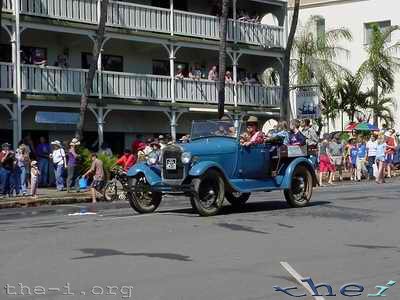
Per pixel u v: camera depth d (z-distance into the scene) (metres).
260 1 37.09
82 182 23.50
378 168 27.88
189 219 14.40
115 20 30.58
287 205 17.31
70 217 15.74
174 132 32.81
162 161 15.02
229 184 15.23
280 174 16.38
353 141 31.16
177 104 32.81
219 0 36.19
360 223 13.69
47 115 28.05
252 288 7.97
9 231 12.98
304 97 26.81
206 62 36.72
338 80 40.78
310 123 25.31
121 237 11.84
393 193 20.92
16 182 21.97
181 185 14.74
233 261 9.61
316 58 39.25
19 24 27.31
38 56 28.67
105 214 16.31
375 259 9.84
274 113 37.44
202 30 34.12
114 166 22.41
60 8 28.80
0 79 26.67
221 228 12.97
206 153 14.97
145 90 31.67
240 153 15.53
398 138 36.47
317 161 24.59
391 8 45.94
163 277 8.54
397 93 45.41
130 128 33.41
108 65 32.72
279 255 10.09
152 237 11.83
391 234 12.20
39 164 25.44
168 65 35.16
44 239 11.71
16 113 27.02
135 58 33.69
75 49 31.47
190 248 10.69
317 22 43.81
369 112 42.69
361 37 47.12
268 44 37.25
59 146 23.78
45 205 20.20
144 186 15.23
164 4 34.59
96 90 29.88
